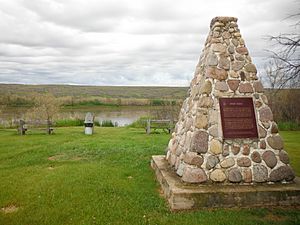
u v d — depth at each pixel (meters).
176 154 6.86
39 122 16.06
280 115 19.12
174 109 21.83
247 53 6.46
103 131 17.12
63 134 15.50
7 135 15.11
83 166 8.28
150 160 9.13
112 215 5.01
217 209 5.30
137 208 5.31
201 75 6.63
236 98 6.17
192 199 5.28
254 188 5.57
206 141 5.87
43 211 5.17
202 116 5.96
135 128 19.05
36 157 9.61
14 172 7.68
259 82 6.38
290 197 5.52
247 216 4.99
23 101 35.41
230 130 6.00
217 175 5.77
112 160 9.18
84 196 5.86
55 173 7.50
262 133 6.12
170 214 5.07
